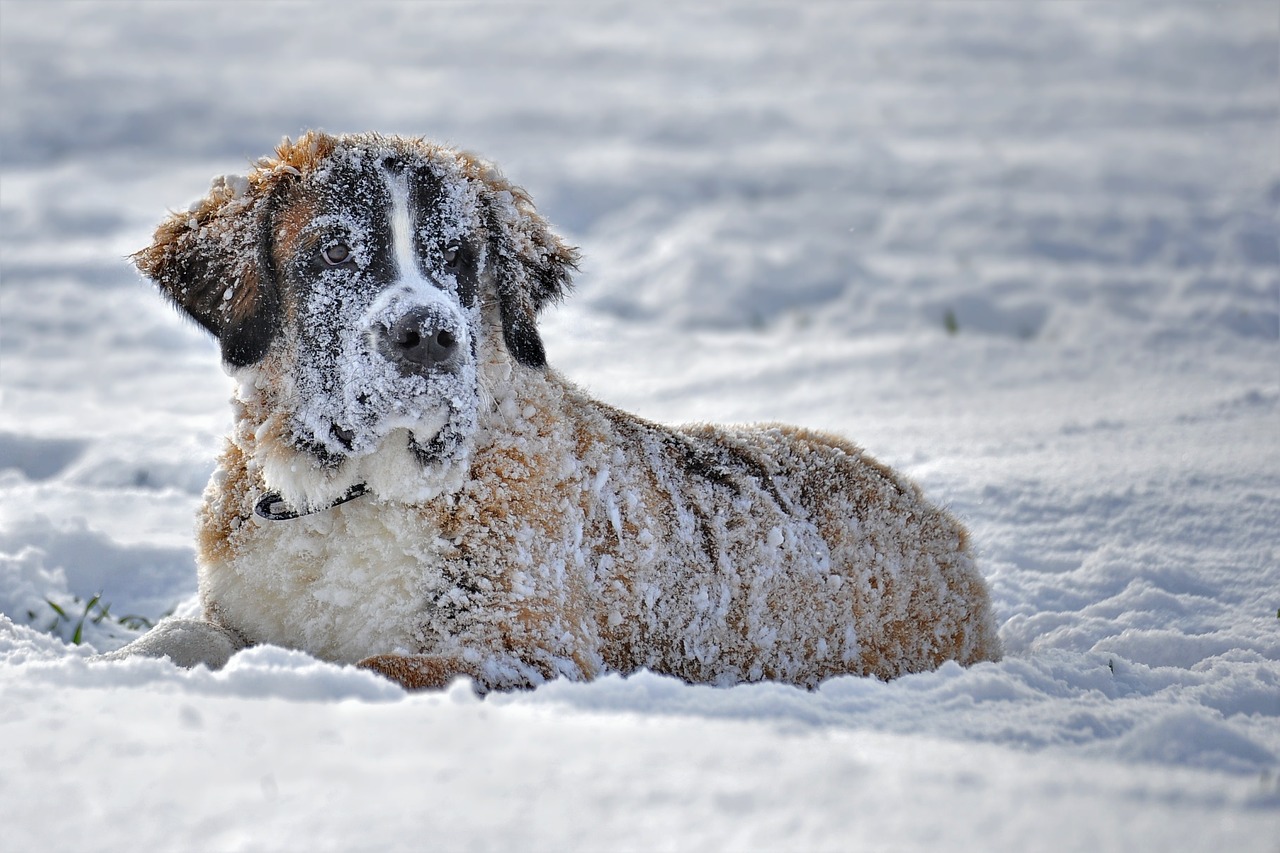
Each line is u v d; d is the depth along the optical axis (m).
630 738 5.56
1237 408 17.03
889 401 18.52
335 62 55.25
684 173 36.84
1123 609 10.98
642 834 4.59
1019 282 26.75
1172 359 20.59
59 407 18.30
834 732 6.01
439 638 8.03
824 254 29.44
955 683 7.18
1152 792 5.20
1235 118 44.75
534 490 8.30
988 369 20.33
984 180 36.34
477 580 8.04
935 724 6.47
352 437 8.12
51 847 4.50
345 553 8.28
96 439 16.45
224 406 18.64
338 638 8.30
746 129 43.97
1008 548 12.52
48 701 5.99
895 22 65.56
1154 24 62.03
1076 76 53.19
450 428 8.03
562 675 7.93
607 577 8.55
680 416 17.38
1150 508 13.27
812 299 27.38
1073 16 65.00
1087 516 13.21
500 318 8.83
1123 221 31.14
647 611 8.66
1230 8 64.81
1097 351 21.30
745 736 5.67
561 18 68.31
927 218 32.38
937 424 16.98
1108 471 14.37
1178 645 9.76
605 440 8.91
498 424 8.45
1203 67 53.88
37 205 31.53
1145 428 16.38
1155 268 28.28
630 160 38.28
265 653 6.99
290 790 4.90
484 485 8.19
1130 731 6.32
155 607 11.91
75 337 22.67
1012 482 14.08
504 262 8.89
